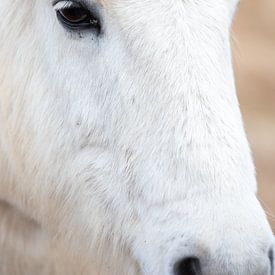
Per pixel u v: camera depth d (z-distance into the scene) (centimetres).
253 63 1905
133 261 692
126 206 672
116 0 643
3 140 757
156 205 637
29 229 789
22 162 745
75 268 768
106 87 663
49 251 781
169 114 631
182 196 622
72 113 689
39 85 714
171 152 629
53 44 686
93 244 719
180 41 634
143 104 643
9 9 726
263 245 602
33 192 750
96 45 661
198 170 618
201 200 614
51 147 716
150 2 641
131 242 680
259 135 1631
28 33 716
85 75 673
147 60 639
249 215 608
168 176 630
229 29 688
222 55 648
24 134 734
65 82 685
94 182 693
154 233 640
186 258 612
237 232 600
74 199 721
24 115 729
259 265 598
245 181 623
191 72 631
